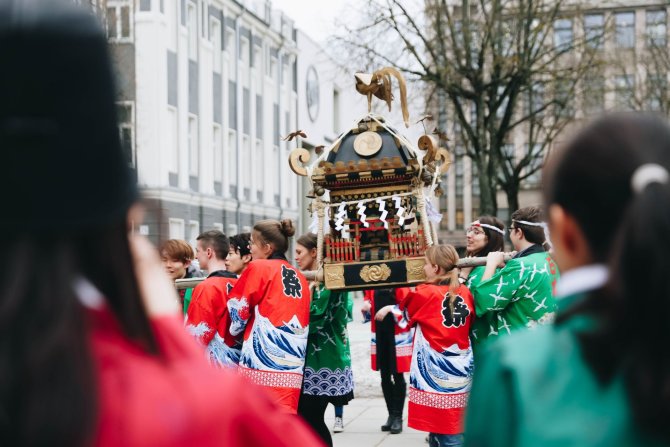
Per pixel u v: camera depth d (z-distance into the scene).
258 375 6.24
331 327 7.28
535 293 6.03
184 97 27.42
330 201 6.05
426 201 6.13
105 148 1.41
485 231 6.96
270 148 36.41
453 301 6.13
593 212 1.77
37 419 1.31
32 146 1.35
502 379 1.85
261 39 35.34
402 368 9.03
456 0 30.27
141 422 1.40
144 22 25.08
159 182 25.39
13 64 1.35
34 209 1.36
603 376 1.74
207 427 1.46
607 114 1.86
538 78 30.77
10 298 1.34
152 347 1.49
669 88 33.44
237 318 6.34
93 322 1.44
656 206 1.66
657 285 1.63
